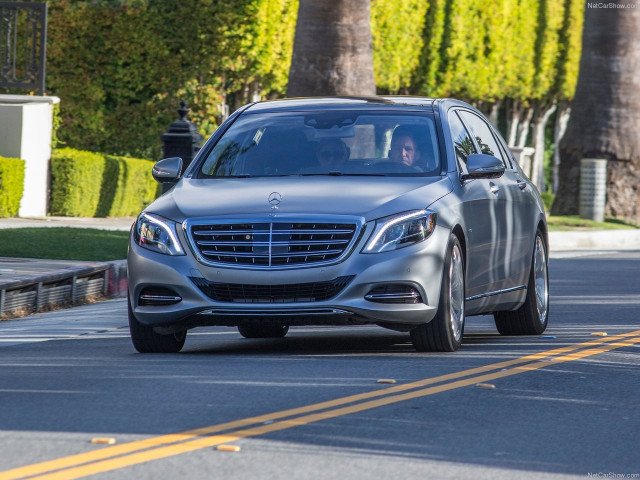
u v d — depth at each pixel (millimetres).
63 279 36875
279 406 19078
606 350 26953
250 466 15164
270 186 25297
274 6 77688
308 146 26875
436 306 24734
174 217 24781
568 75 109562
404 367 23391
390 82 95625
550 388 21609
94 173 66188
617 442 17484
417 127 27219
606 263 56281
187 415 18312
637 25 81938
